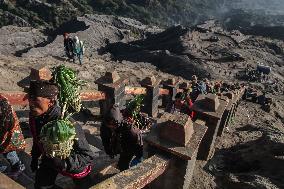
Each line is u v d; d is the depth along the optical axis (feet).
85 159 13.79
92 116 31.48
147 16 587.68
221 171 27.27
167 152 15.69
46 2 486.79
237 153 29.99
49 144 12.04
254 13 622.13
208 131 26.81
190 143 15.53
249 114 65.36
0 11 397.60
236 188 24.07
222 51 195.83
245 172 27.30
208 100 25.99
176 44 203.82
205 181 25.44
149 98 38.83
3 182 9.57
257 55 200.13
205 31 234.38
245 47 217.15
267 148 28.60
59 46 185.68
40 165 13.94
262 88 142.92
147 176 13.60
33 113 12.71
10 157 15.90
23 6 440.45
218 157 29.63
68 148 12.31
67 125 12.19
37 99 12.40
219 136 35.42
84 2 554.05
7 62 56.13
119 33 254.68
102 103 30.91
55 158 12.99
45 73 24.54
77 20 261.44
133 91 34.63
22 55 165.17
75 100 14.06
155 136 15.76
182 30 227.61
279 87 147.84
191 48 194.80
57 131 11.88
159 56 179.93
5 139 14.73
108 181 12.09
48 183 14.26
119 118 18.17
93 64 79.30
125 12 579.07
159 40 231.30
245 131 40.29
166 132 15.55
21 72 50.11
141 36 286.87
